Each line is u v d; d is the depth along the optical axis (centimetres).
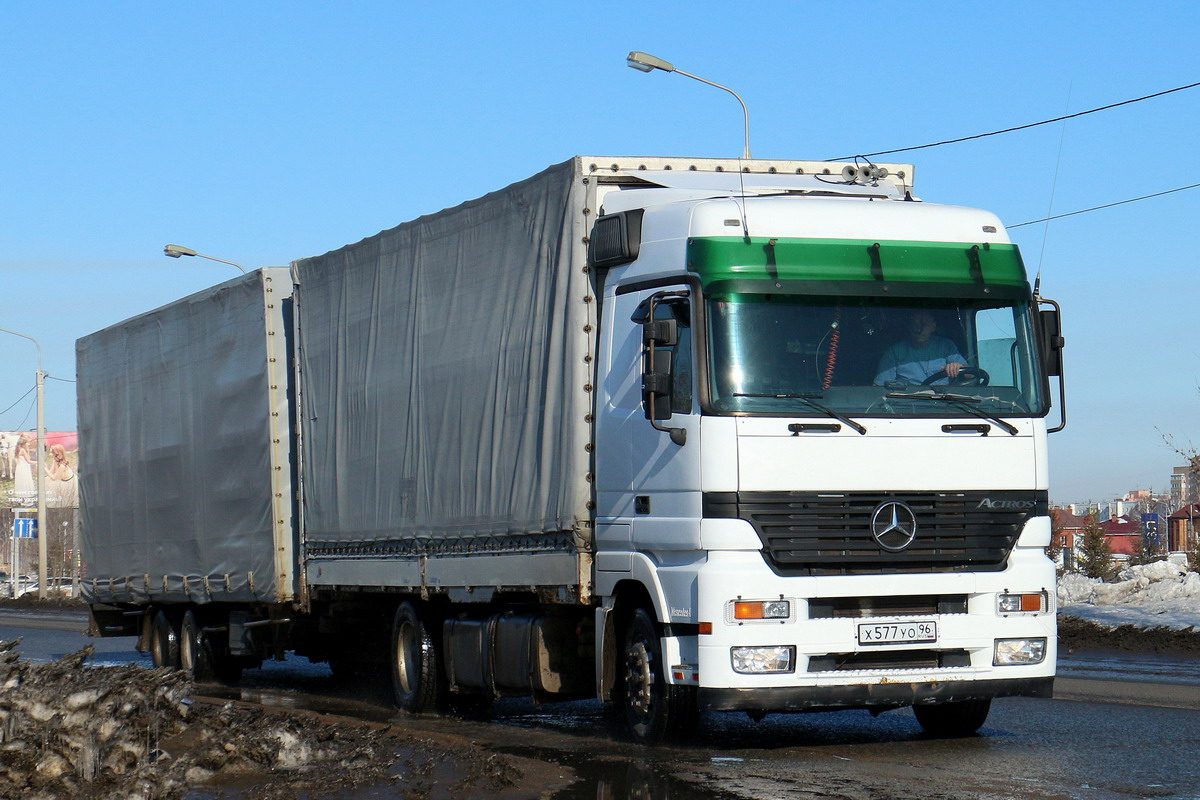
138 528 1975
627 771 905
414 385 1316
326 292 1504
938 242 1010
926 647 955
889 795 802
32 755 930
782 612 931
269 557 1597
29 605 5022
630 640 1041
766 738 1074
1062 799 786
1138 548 5478
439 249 1288
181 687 1136
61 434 11681
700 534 941
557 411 1098
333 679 1748
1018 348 1014
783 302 967
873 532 949
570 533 1078
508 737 1130
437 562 1272
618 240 1041
